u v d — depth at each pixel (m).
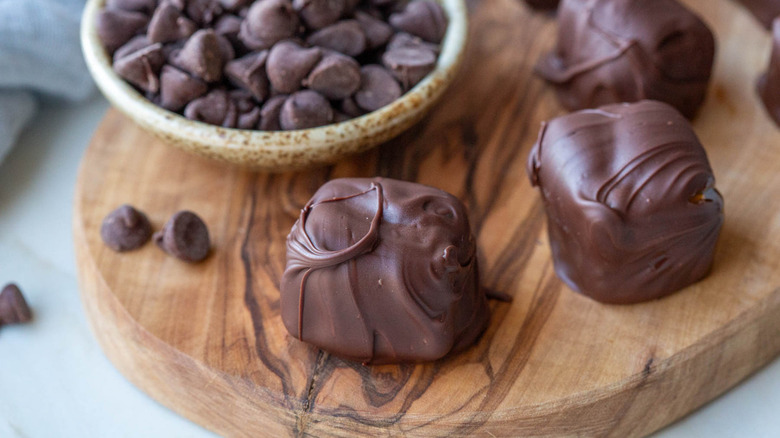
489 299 0.29
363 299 0.27
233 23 0.31
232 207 0.31
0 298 0.30
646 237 0.28
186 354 0.28
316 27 0.31
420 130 0.33
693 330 0.28
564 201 0.28
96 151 0.32
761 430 0.28
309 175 0.32
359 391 0.28
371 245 0.27
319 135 0.30
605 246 0.28
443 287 0.27
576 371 0.28
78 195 0.31
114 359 0.29
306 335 0.28
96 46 0.31
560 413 0.27
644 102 0.29
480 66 0.34
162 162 0.32
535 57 0.35
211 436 0.29
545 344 0.28
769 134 0.32
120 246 0.30
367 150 0.32
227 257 0.30
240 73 0.30
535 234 0.30
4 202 0.33
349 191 0.28
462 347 0.28
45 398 0.29
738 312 0.28
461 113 0.33
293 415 0.28
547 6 0.36
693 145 0.28
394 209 0.27
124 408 0.29
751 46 0.34
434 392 0.28
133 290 0.29
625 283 0.28
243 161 0.30
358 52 0.31
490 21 0.36
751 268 0.29
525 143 0.32
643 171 0.28
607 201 0.28
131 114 0.30
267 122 0.30
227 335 0.29
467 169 0.32
